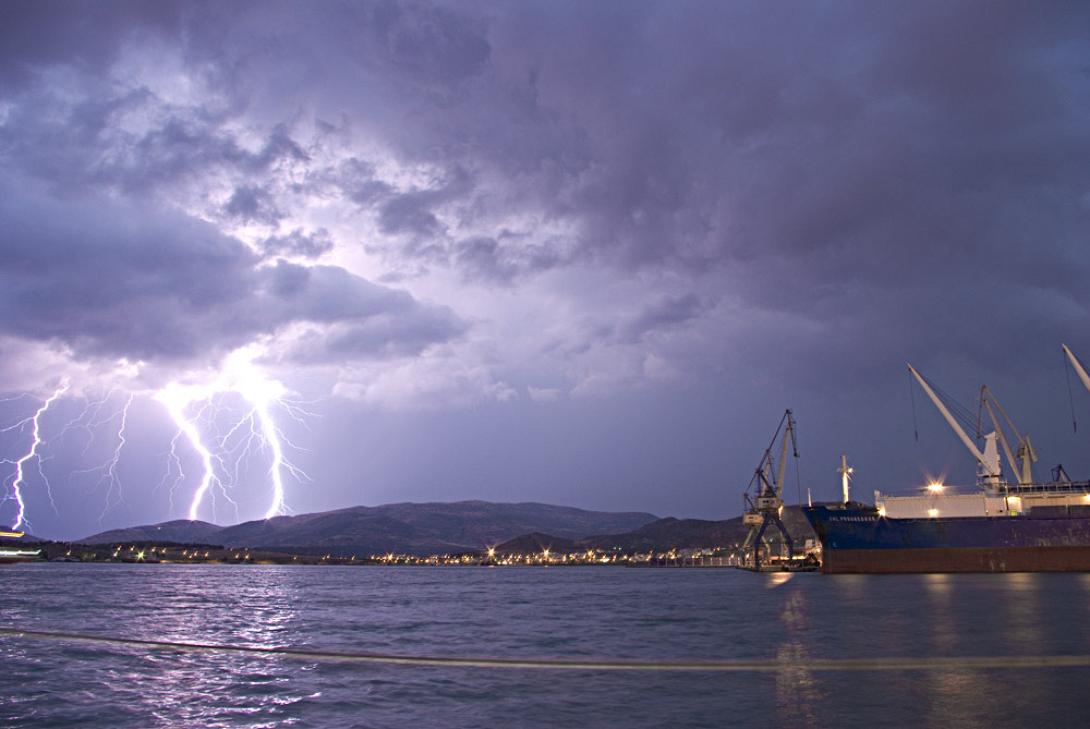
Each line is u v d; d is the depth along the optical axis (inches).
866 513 5615.2
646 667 1688.0
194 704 1347.2
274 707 1315.2
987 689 1358.3
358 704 1328.7
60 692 1464.1
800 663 1699.1
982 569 5255.9
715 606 3745.1
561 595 5595.5
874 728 1103.0
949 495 5541.3
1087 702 1246.3
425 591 6560.0
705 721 1167.0
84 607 4010.8
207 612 3740.2
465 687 1478.8
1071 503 5275.6
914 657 1747.0
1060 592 3624.5
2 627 2829.7
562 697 1366.9
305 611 3880.4
